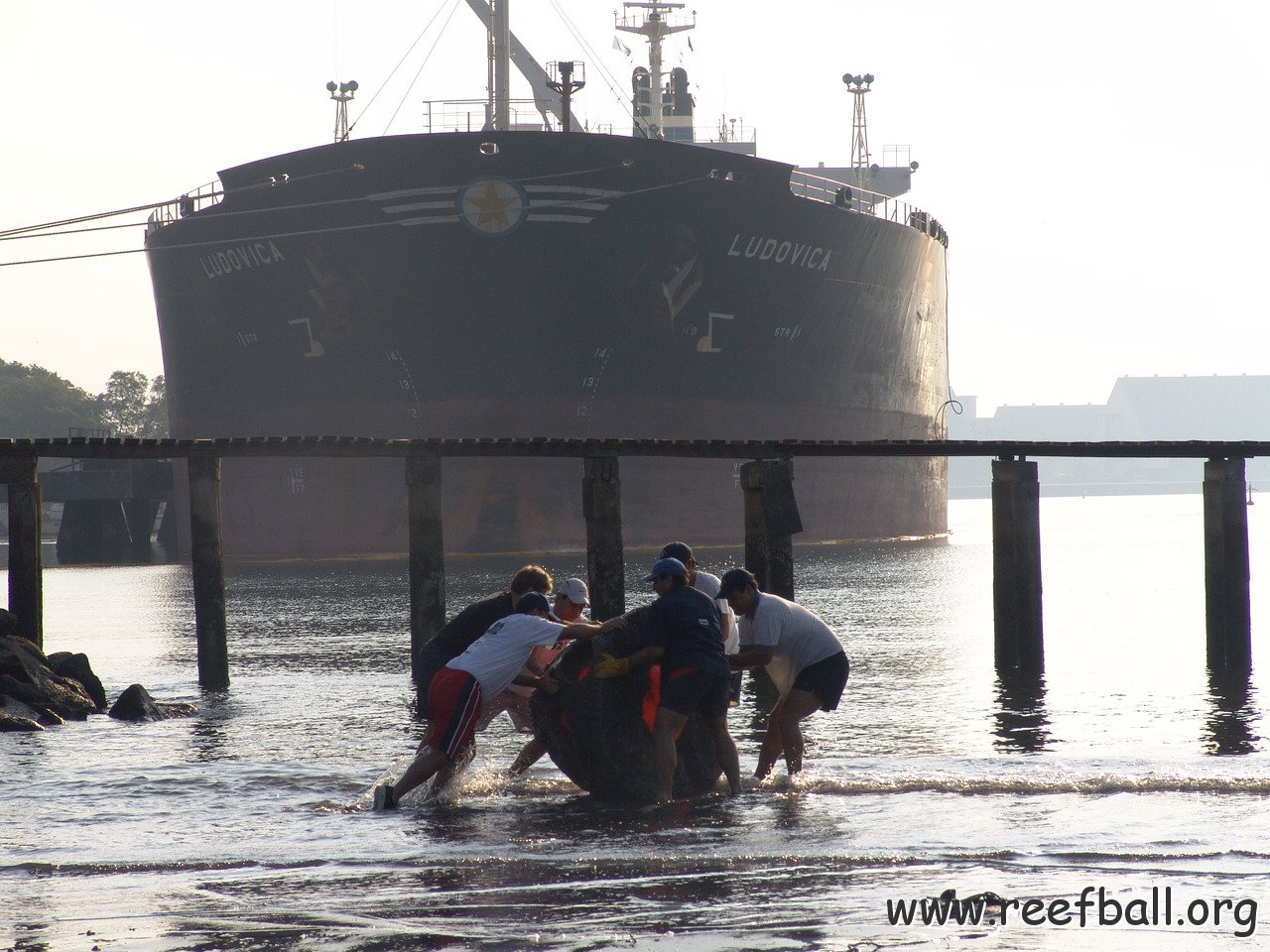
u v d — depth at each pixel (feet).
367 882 80.69
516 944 65.62
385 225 574.97
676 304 593.83
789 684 117.50
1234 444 223.71
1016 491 219.61
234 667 231.71
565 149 564.30
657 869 82.33
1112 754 134.51
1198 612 336.49
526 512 620.90
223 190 627.87
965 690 190.08
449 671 108.47
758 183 597.11
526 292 576.61
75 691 174.50
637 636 111.24
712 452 214.28
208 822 101.91
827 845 88.28
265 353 633.61
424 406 597.93
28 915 73.67
